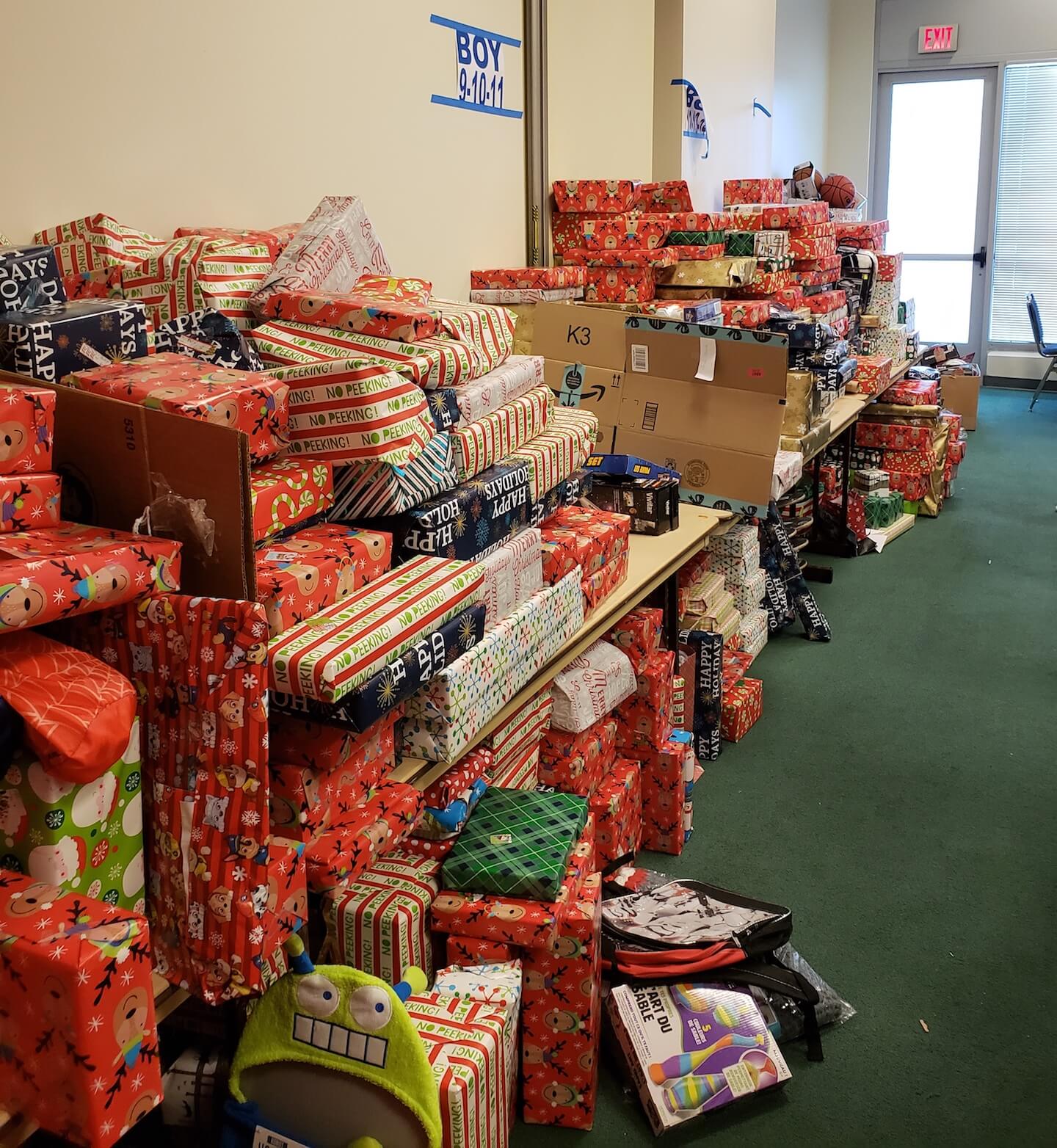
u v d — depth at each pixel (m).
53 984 1.04
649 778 2.79
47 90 1.90
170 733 1.28
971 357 8.58
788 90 8.44
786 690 3.84
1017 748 3.39
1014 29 9.14
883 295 6.03
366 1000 1.49
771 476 3.21
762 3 5.90
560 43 3.79
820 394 4.30
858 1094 2.04
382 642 1.50
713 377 3.19
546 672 2.26
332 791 1.59
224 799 1.26
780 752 3.39
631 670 2.61
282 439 1.58
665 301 3.83
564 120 3.91
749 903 2.31
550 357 3.39
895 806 3.06
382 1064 1.49
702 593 3.60
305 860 1.51
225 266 1.91
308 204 2.58
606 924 2.21
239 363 1.72
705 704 3.27
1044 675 3.92
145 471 1.33
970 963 2.40
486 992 1.75
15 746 1.10
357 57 2.68
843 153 9.88
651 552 2.90
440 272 3.22
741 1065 1.98
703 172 5.26
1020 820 2.98
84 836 1.17
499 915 1.82
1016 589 4.85
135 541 1.24
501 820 2.02
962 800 3.08
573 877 1.94
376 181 2.83
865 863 2.78
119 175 2.06
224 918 1.28
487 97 3.32
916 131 9.77
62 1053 1.06
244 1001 1.66
